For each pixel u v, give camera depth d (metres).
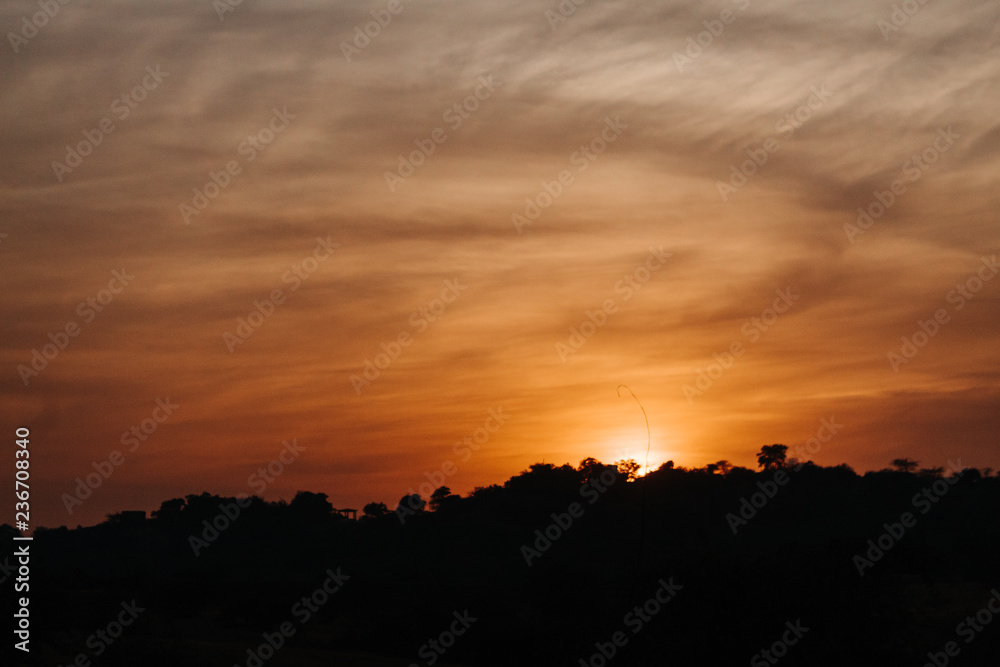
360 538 106.81
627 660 16.08
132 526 112.31
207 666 28.83
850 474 85.31
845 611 15.30
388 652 43.38
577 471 48.88
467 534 94.12
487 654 39.91
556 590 49.75
